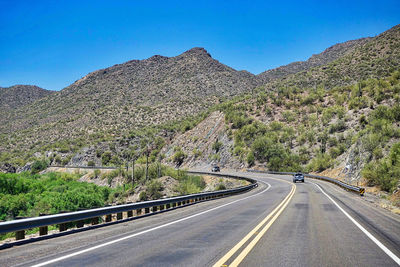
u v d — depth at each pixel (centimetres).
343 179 4219
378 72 10869
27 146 16638
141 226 1090
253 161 7862
